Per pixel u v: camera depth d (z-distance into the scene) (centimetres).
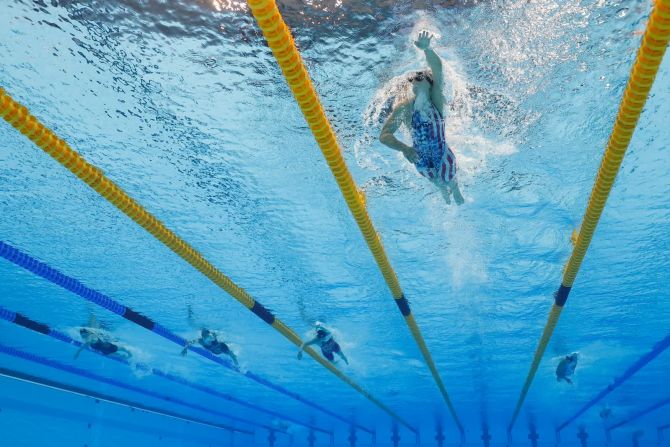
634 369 859
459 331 756
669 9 149
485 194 471
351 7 299
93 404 998
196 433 1291
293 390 1049
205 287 661
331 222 524
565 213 496
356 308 702
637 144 407
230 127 397
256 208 504
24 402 842
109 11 303
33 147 430
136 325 766
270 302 688
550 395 1053
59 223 537
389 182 455
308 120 220
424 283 629
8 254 403
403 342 797
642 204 482
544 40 319
